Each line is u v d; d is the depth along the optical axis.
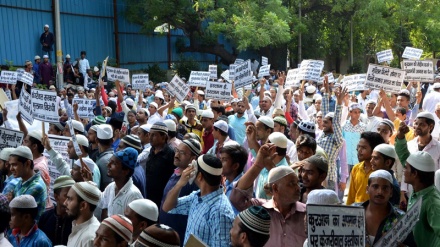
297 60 43.78
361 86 15.03
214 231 5.26
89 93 18.64
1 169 8.10
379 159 6.67
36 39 27.55
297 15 41.16
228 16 34.72
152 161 7.95
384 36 43.25
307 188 6.18
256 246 4.42
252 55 41.50
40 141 8.09
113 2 33.22
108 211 6.68
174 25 35.59
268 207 5.49
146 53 36.09
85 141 8.51
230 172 6.10
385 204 5.41
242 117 11.86
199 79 16.88
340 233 4.02
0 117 12.41
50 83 23.84
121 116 11.55
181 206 6.04
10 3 26.09
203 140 10.70
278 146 6.64
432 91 14.00
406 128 7.39
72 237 5.62
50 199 7.98
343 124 11.62
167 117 12.48
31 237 5.84
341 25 43.31
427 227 5.46
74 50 30.16
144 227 5.42
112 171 6.57
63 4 29.30
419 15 41.38
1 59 25.64
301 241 5.36
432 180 5.59
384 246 4.75
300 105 14.77
